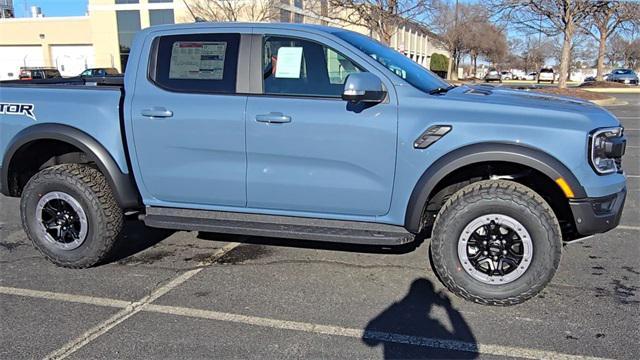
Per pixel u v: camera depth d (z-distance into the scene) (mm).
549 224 3688
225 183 4238
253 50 4184
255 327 3609
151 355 3266
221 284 4316
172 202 4465
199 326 3629
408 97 3881
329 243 5230
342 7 22609
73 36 51719
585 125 3658
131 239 5465
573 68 74688
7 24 52438
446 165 3752
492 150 3680
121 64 47344
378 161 3906
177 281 4391
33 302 4016
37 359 3230
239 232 4234
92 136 4402
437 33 35250
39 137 4477
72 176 4469
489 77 55969
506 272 3830
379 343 3400
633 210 6391
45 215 4648
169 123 4234
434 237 3932
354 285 4266
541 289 3791
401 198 3941
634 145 11281
